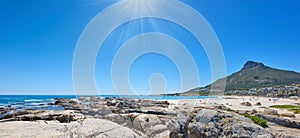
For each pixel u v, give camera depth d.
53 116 12.15
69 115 11.60
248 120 8.40
